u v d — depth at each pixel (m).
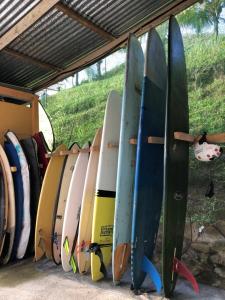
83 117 4.00
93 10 2.48
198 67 2.81
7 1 2.25
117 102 2.49
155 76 2.23
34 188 2.91
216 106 2.64
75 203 2.56
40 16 2.33
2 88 3.43
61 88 4.32
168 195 1.89
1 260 2.72
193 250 2.43
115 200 2.20
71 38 2.81
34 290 2.20
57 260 2.68
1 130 3.28
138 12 2.59
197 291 2.04
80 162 2.64
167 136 1.90
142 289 2.16
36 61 3.15
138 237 2.03
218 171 2.47
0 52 2.90
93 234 2.24
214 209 2.41
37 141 3.15
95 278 2.29
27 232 2.80
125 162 2.14
